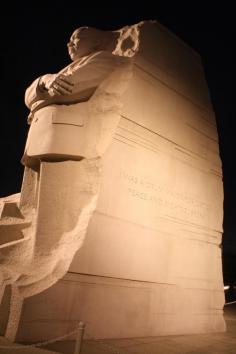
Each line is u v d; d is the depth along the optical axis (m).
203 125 8.58
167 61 7.87
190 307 7.40
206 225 8.24
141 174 6.78
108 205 6.12
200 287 7.77
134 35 7.42
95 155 6.25
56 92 6.27
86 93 6.46
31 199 6.93
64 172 6.22
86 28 7.57
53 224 6.03
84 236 5.70
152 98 7.24
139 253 6.52
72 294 5.46
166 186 7.28
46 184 6.18
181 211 7.58
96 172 6.16
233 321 9.93
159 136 7.26
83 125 6.32
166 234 7.14
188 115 8.13
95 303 5.72
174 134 7.64
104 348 5.22
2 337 5.06
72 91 6.32
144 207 6.74
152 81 7.33
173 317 6.96
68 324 5.36
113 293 6.00
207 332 7.65
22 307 5.05
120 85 6.69
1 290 5.37
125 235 6.31
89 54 7.41
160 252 6.94
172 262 7.19
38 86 6.71
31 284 5.32
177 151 7.67
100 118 6.38
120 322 6.02
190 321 7.32
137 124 6.84
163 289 6.89
